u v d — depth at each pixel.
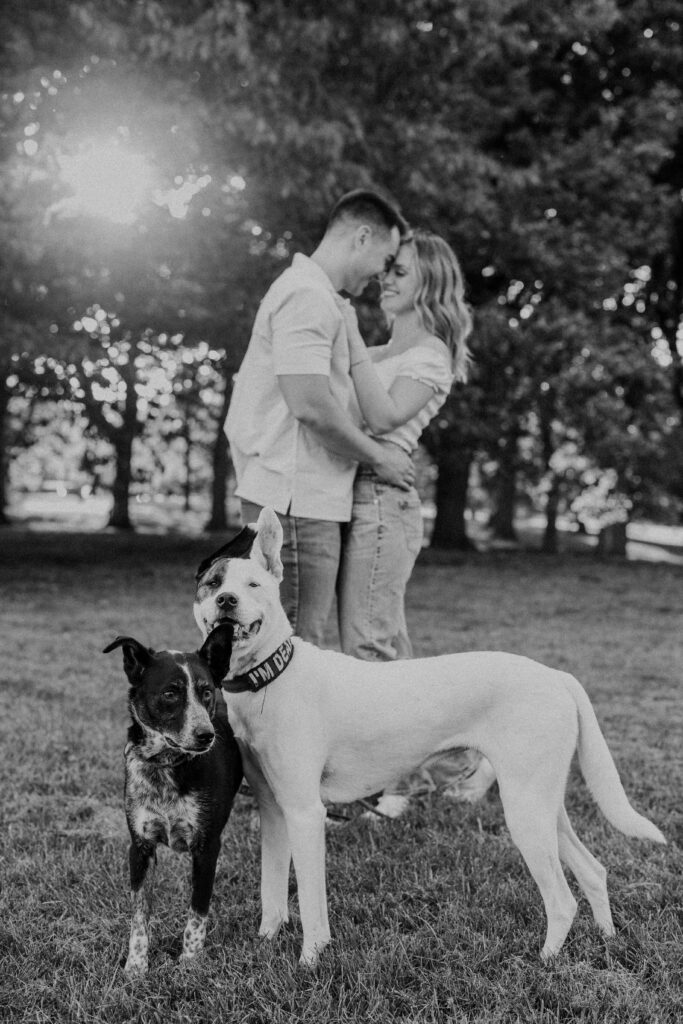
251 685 3.14
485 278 18.56
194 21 11.89
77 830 4.19
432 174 14.24
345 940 3.14
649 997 2.77
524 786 3.12
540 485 25.05
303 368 3.82
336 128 12.08
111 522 28.05
